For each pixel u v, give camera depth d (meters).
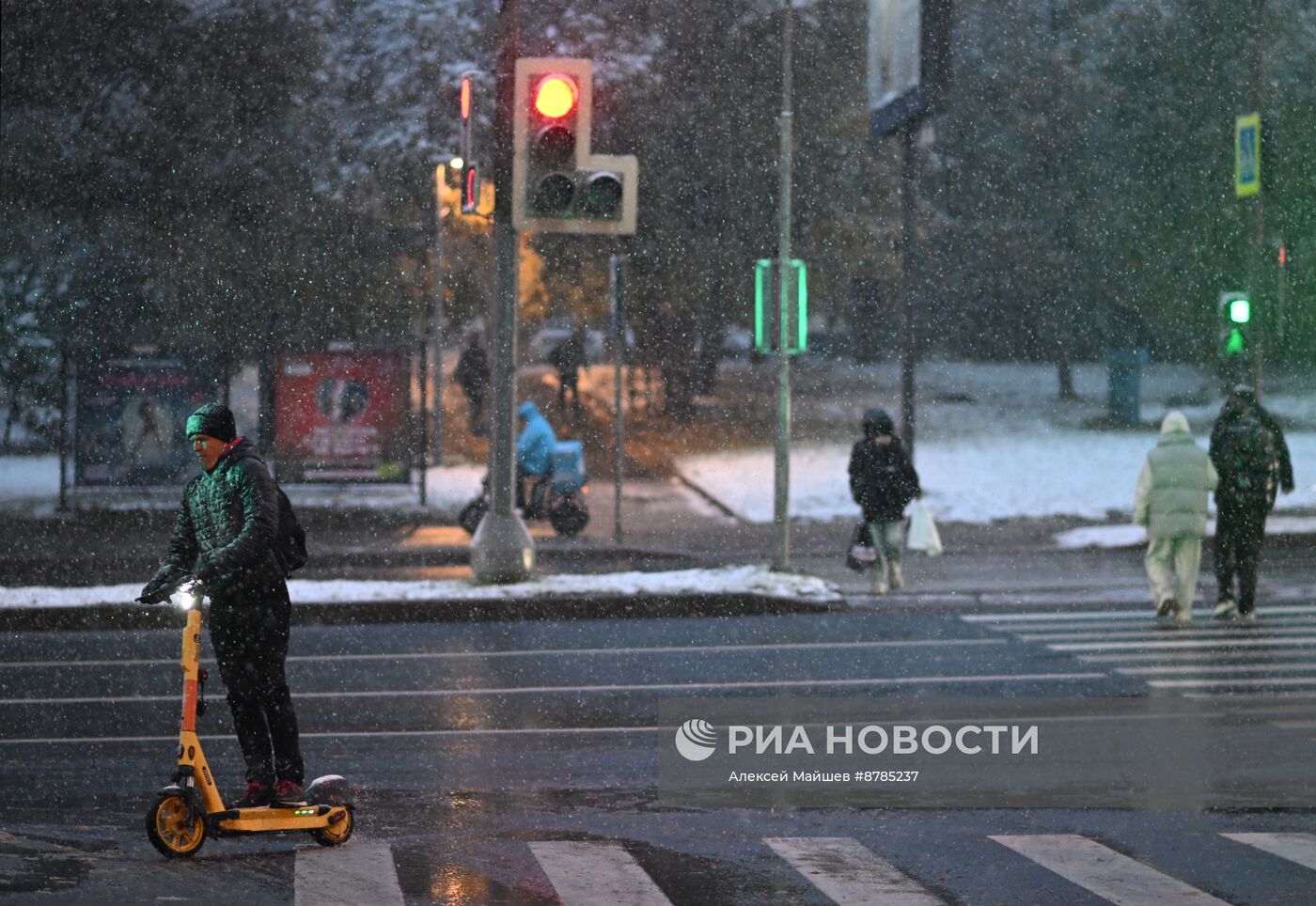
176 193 71.00
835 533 62.03
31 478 73.44
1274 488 41.41
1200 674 33.84
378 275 74.19
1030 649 37.22
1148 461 41.06
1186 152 93.81
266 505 19.53
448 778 25.30
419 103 73.94
